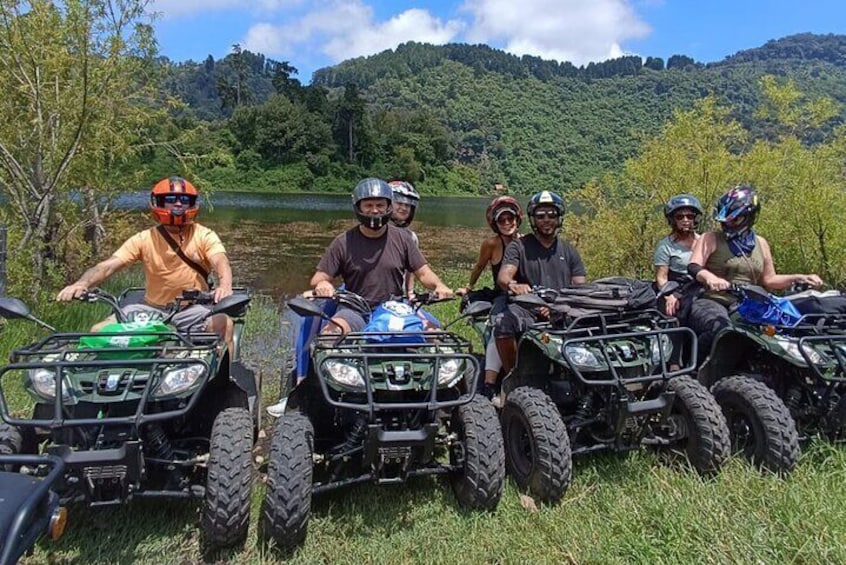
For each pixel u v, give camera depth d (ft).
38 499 7.62
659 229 32.45
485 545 10.80
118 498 10.12
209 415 12.64
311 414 12.75
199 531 11.19
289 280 41.04
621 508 11.43
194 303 14.55
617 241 33.94
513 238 18.76
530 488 12.28
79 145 26.76
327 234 72.69
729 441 12.46
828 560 9.50
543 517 11.44
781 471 12.18
